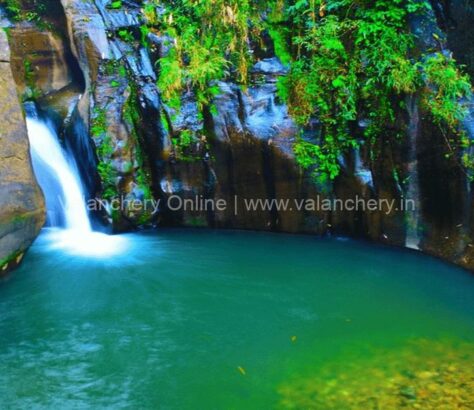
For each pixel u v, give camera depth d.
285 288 5.78
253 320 5.05
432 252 6.48
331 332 4.81
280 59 7.41
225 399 3.84
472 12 6.62
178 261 6.59
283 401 3.78
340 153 7.00
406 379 3.98
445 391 3.79
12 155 5.68
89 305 5.39
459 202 6.16
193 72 7.36
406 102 6.48
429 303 5.38
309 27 7.11
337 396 3.80
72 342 4.66
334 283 5.89
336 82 6.77
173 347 4.57
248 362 4.32
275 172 7.34
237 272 6.23
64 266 6.40
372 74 6.68
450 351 4.41
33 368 4.27
